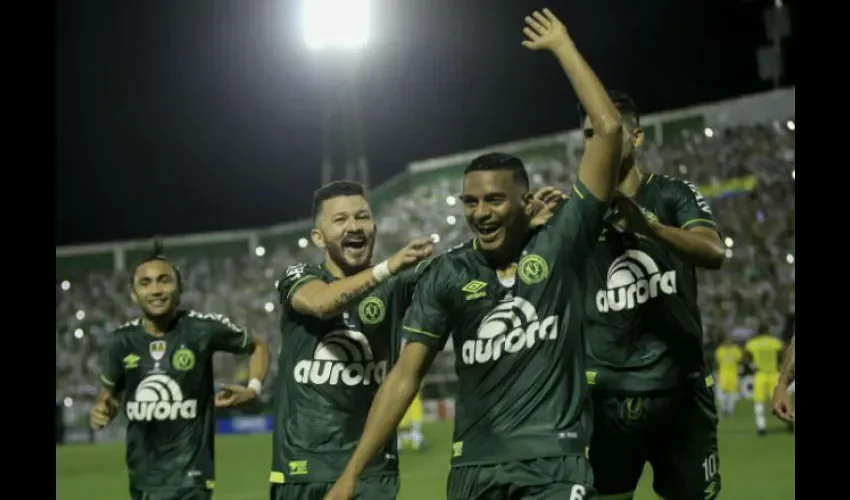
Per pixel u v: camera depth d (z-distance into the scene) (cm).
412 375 456
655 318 581
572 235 447
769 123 2791
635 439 594
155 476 688
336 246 566
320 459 563
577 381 447
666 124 2931
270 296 3045
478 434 448
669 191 586
